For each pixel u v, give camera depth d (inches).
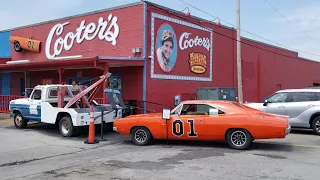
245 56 1032.2
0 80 968.3
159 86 692.1
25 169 304.8
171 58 724.0
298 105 548.7
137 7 671.1
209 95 681.0
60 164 323.3
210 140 414.9
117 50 699.4
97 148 412.8
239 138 394.6
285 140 470.9
